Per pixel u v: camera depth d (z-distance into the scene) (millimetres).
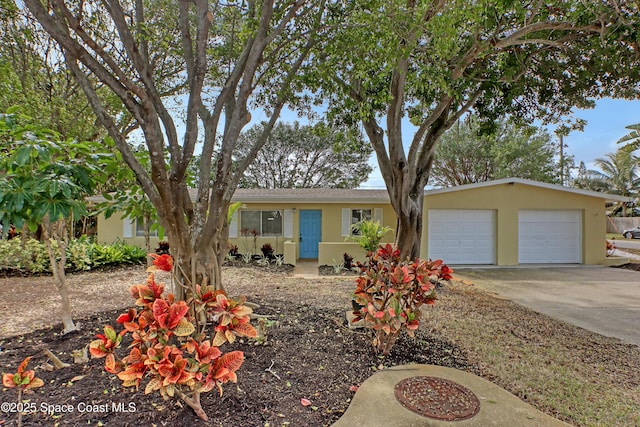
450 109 8328
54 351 3439
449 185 24875
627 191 28641
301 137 25984
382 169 7836
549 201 11539
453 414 2637
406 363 3564
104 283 7418
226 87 4188
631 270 10508
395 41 4379
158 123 3484
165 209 3613
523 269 10656
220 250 4523
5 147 3523
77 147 3637
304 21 4961
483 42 6121
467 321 5195
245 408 2576
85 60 3186
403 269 3539
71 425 2287
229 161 4070
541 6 6141
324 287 7508
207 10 3688
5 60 8320
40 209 3123
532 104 8594
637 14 5742
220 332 2311
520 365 3703
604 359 3936
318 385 3021
